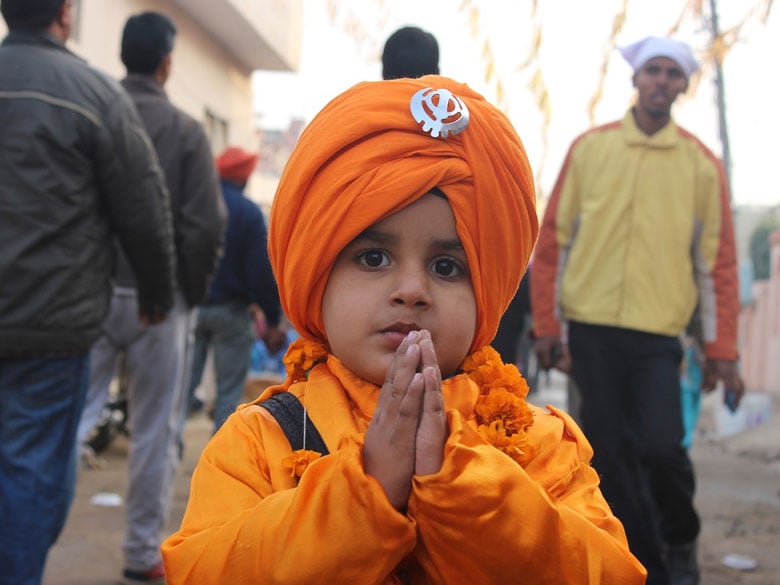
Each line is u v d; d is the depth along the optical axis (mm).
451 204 1487
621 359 3830
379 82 1555
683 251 3855
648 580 3570
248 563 1343
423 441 1362
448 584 1385
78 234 3109
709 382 3986
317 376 1594
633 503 3656
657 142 3889
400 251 1494
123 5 9922
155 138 4023
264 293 5461
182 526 1501
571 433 1657
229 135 13898
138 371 3963
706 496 6223
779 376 13461
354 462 1332
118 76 9828
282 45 13883
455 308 1511
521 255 1603
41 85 3088
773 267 14031
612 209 3871
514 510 1331
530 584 1356
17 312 2982
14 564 2941
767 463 7633
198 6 11688
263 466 1511
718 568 4488
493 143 1529
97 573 4055
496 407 1554
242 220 5391
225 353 5516
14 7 3186
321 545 1308
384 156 1465
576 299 3881
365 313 1493
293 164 1552
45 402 3057
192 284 4066
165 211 3408
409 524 1320
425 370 1372
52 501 3039
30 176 3023
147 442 3949
